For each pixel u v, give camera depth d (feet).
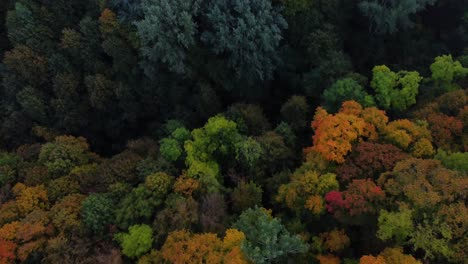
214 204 70.23
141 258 66.18
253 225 64.59
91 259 66.69
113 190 76.28
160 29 86.89
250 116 88.79
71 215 72.38
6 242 68.69
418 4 97.66
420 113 77.20
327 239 65.41
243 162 79.87
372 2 98.17
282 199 71.67
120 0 96.02
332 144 68.49
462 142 70.79
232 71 99.35
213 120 84.94
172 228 67.87
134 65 101.45
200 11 91.04
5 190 82.33
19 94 101.86
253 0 90.68
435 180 59.06
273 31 92.48
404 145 69.82
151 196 73.31
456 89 82.48
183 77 96.68
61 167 86.02
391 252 55.36
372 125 72.90
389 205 60.08
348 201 60.13
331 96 83.76
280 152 79.77
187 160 79.71
